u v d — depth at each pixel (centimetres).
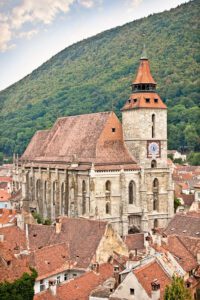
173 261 9162
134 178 16788
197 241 10312
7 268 8425
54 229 11888
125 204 16438
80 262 10606
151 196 17162
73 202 16838
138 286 7781
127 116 17375
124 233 16400
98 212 16075
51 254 10506
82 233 11306
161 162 17388
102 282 9138
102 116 17550
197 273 9381
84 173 16338
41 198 19462
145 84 17325
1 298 7744
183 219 12538
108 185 16325
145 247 11219
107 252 10931
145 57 17675
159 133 17350
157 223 17275
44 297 8394
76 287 8831
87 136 17512
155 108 17200
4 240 11225
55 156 18912
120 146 17175
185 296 7525
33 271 8631
